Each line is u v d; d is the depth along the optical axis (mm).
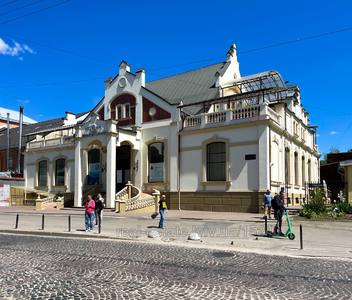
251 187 26844
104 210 28922
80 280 8523
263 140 26578
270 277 8914
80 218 24562
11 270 9547
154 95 33438
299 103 39312
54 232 17328
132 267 9930
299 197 35438
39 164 42094
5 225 20531
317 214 21969
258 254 12242
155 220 22625
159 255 11789
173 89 38531
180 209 30109
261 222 21031
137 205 28219
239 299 7109
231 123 28125
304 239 15531
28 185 42562
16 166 50875
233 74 37375
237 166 27625
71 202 35156
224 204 27906
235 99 29703
